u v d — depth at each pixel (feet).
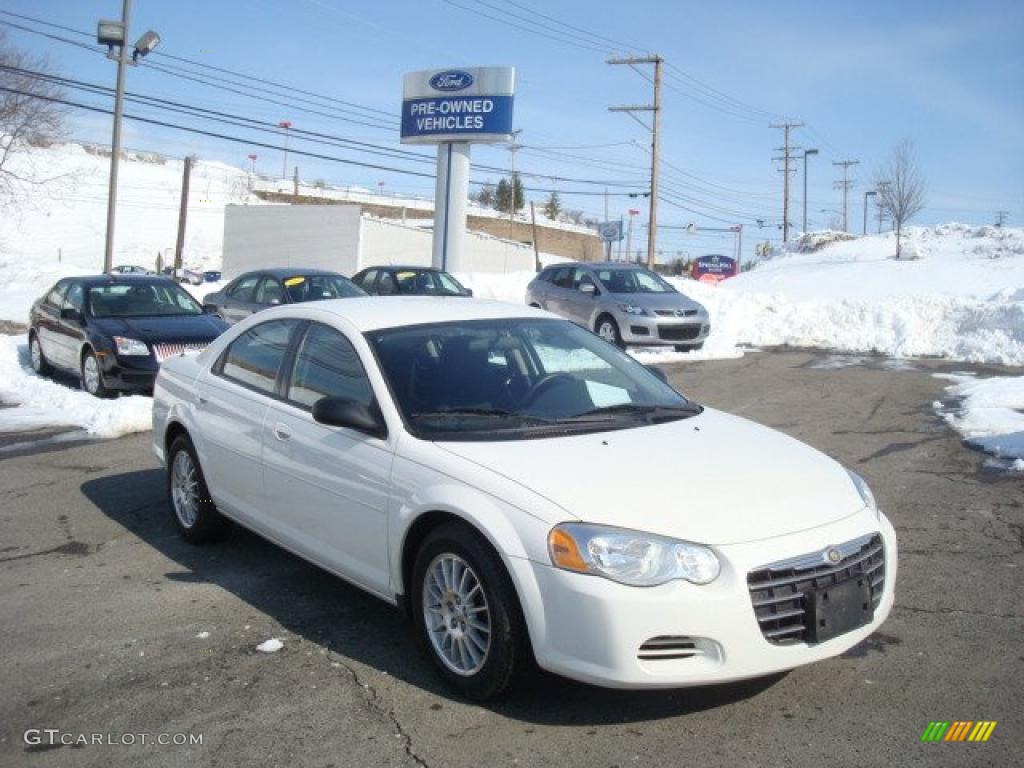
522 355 16.16
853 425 32.55
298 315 17.57
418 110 82.64
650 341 54.60
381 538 14.08
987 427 30.78
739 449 14.12
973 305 62.39
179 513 20.03
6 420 33.19
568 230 294.46
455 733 11.94
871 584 12.70
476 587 12.67
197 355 20.65
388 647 14.58
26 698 13.01
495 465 12.92
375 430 14.37
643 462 13.17
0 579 17.69
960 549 18.97
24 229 239.91
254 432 17.06
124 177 318.45
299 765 11.26
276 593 16.89
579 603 11.43
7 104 107.34
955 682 13.19
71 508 22.41
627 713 12.38
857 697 12.75
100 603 16.43
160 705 12.75
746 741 11.64
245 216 185.06
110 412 31.48
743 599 11.41
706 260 124.57
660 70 114.42
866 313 65.26
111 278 42.45
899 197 182.09
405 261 181.78
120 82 73.87
